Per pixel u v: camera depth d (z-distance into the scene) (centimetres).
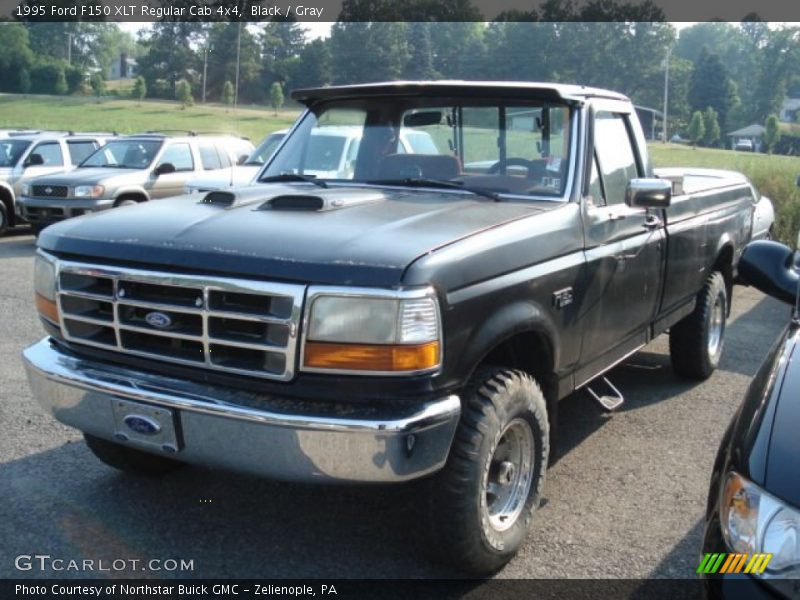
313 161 479
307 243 316
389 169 454
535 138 434
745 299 1024
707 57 9606
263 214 360
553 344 379
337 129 484
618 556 380
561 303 382
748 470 238
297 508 419
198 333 321
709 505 257
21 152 1524
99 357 350
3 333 759
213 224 345
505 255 342
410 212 366
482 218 362
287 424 296
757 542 226
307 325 301
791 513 222
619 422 555
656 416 568
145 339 338
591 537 397
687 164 2758
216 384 321
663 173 679
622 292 452
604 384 482
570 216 400
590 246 414
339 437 293
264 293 305
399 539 389
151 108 6850
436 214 363
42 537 385
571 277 391
